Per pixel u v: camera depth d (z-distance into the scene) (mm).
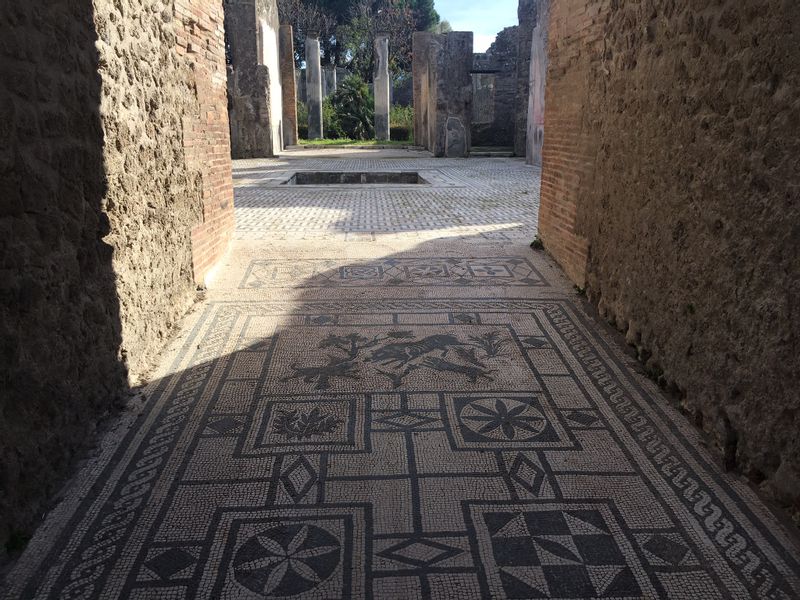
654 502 2617
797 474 2420
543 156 6332
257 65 18625
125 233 3443
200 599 2105
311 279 5383
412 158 19781
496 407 3389
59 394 2697
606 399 3473
